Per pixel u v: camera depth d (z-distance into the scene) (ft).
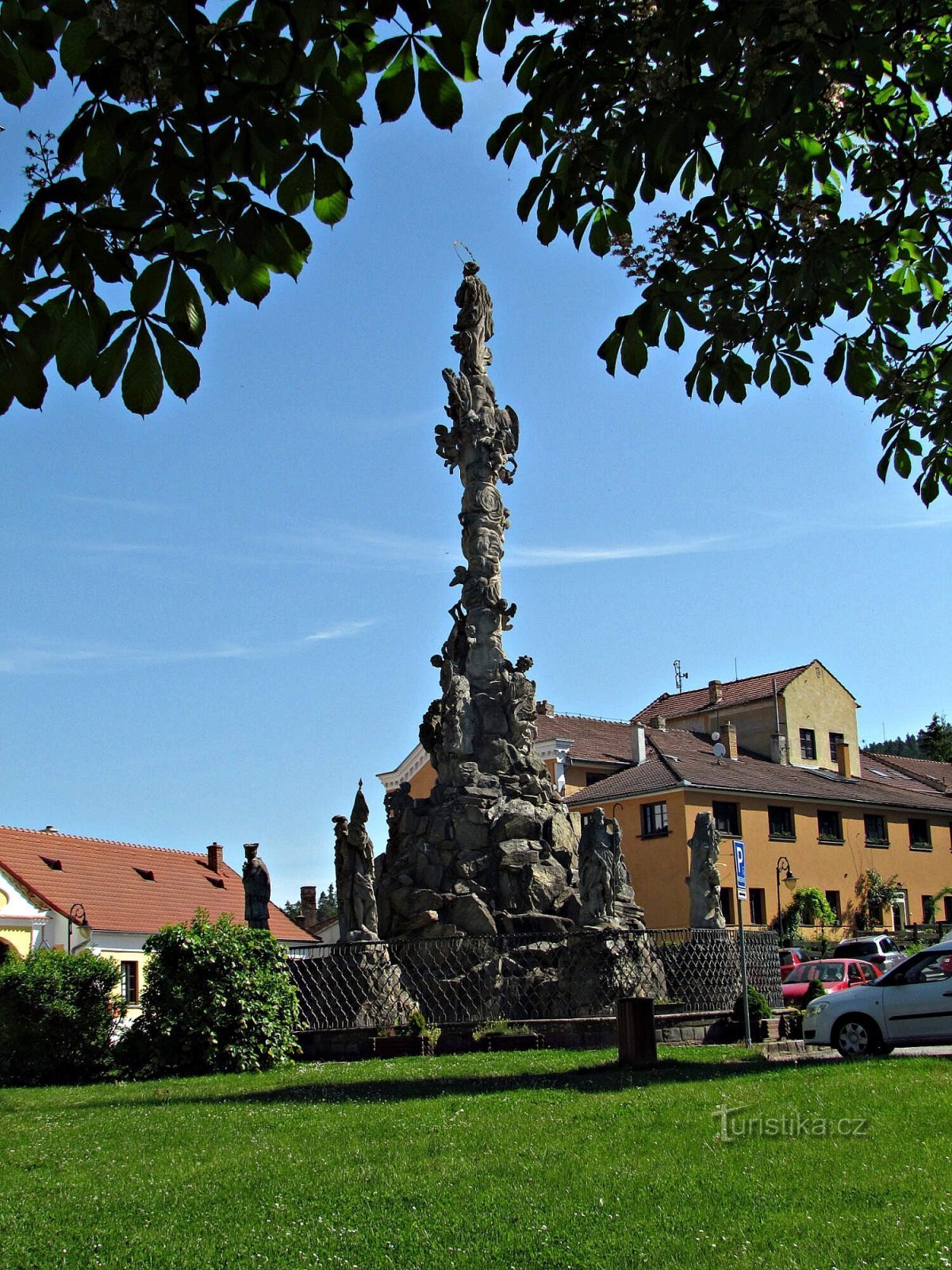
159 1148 42.11
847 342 30.37
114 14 18.01
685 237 28.96
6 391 18.15
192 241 18.92
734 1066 53.83
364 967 72.69
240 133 18.48
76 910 123.65
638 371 25.70
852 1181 32.32
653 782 166.09
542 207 25.75
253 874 87.56
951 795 215.92
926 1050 62.34
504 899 83.97
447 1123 42.29
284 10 19.31
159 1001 66.18
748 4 22.79
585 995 72.64
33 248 17.88
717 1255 27.58
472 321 101.86
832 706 204.33
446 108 18.57
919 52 28.76
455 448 99.30
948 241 31.78
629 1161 35.47
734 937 81.71
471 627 95.55
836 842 181.16
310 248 18.70
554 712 195.62
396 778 188.55
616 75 24.29
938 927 182.50
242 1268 28.86
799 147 28.78
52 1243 31.48
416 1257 28.86
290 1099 51.49
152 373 18.07
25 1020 67.51
